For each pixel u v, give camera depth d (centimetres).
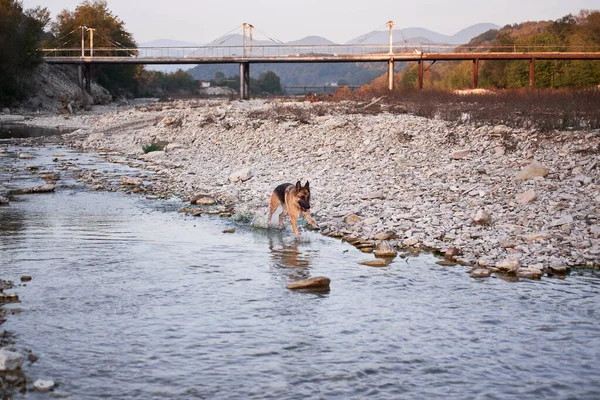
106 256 1053
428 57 7825
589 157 1797
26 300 807
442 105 3884
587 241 1111
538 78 8981
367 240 1189
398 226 1272
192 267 996
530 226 1225
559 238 1140
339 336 707
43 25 7231
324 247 1154
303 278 941
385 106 4081
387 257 1080
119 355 642
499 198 1456
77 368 609
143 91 11894
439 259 1066
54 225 1305
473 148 2097
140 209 1530
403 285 912
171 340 686
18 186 1845
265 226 1338
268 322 748
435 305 822
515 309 808
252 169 2133
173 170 2245
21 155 2584
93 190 1820
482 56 7675
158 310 783
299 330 724
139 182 1922
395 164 1995
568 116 2614
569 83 8700
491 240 1137
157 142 3022
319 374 607
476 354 661
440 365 632
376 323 750
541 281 940
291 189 1252
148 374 600
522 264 1012
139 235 1228
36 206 1537
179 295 847
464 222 1270
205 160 2480
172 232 1265
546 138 2170
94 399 548
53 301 806
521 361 643
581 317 779
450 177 1716
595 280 947
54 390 562
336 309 800
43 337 683
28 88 6900
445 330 729
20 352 639
